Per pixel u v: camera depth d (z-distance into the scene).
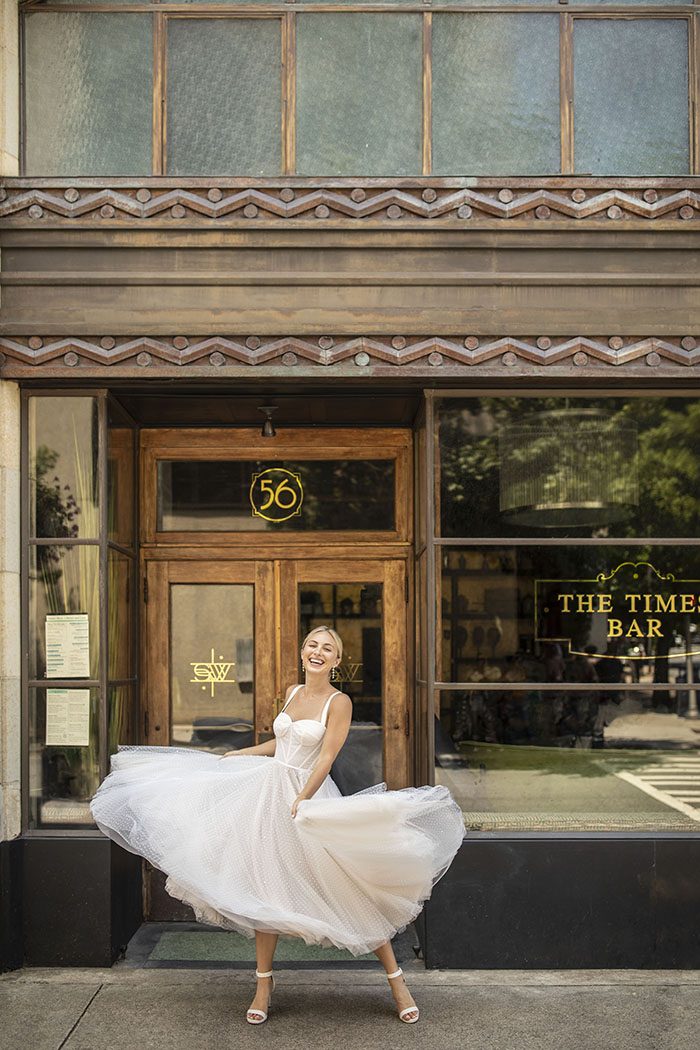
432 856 4.99
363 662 6.79
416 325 5.75
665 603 5.98
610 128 5.99
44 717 5.91
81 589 5.94
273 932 4.96
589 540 5.98
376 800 4.88
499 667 5.96
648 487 6.00
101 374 5.72
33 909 5.73
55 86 5.98
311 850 4.91
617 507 6.00
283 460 6.86
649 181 5.82
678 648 5.97
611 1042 4.79
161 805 5.04
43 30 6.00
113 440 6.17
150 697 6.79
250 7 6.00
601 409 6.01
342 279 5.77
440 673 5.97
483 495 5.99
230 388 6.00
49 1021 5.02
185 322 5.75
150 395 6.17
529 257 5.82
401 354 5.72
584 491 5.99
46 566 5.96
